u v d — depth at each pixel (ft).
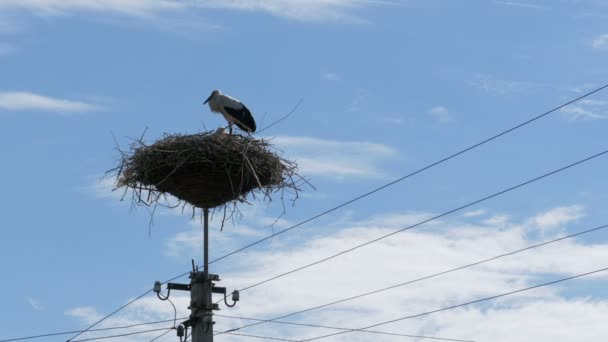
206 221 51.44
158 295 49.83
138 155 54.44
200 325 48.83
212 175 54.19
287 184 56.80
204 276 49.93
